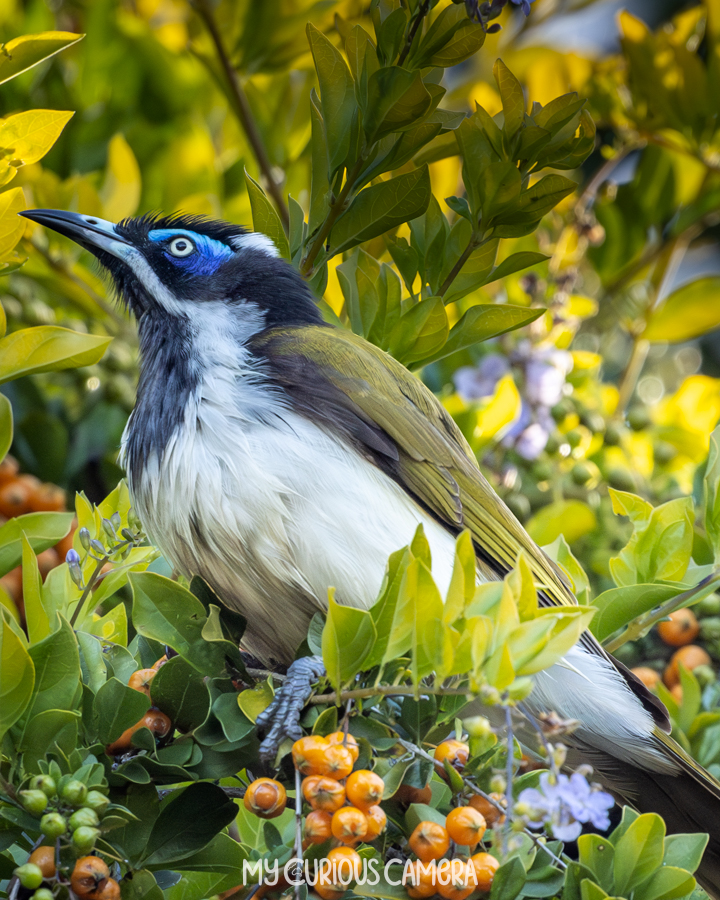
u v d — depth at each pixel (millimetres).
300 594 6762
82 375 9531
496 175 6883
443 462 7449
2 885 4754
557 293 9992
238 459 6684
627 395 11031
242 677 5469
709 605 8188
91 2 11250
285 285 7645
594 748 7277
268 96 10930
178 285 7625
